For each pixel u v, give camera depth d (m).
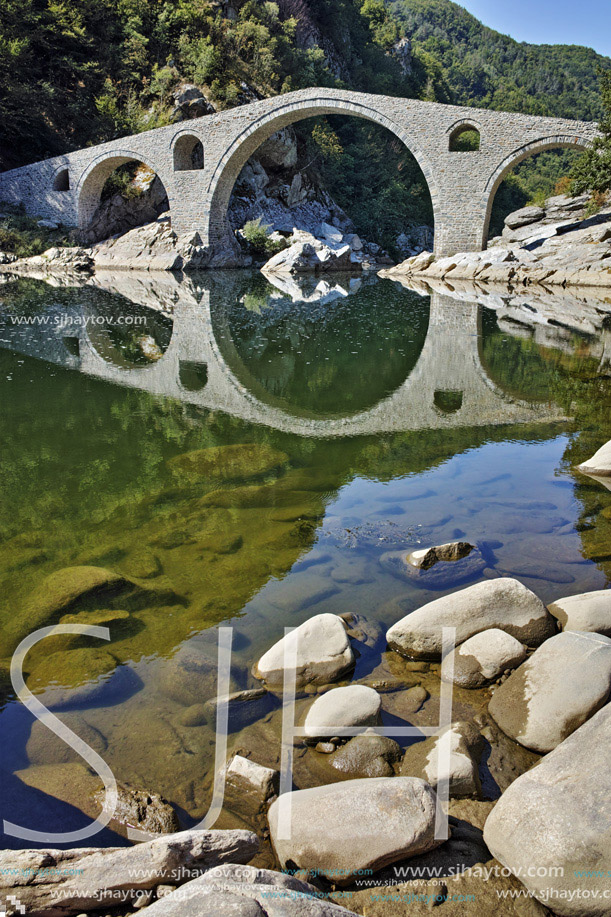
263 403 8.02
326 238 36.41
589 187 25.47
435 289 22.23
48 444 6.17
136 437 6.44
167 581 3.63
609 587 3.58
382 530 4.30
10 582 3.59
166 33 35.88
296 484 5.17
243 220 34.59
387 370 10.10
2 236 28.45
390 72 59.53
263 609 3.37
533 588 3.59
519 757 2.44
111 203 32.31
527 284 23.75
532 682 2.67
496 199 55.41
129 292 20.44
